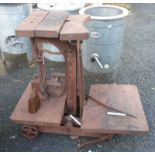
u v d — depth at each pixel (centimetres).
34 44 178
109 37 245
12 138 201
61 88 203
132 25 413
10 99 244
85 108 197
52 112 192
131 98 207
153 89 255
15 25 273
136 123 183
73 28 170
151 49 336
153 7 499
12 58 311
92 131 180
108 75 275
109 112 192
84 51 263
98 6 264
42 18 187
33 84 200
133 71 286
